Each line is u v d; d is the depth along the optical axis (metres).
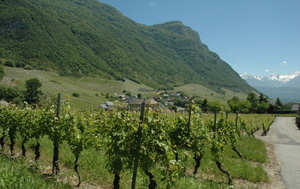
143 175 7.98
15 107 12.40
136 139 5.67
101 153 10.80
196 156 9.36
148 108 6.18
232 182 8.94
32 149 11.64
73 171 8.52
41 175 7.28
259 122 40.69
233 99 123.44
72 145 7.93
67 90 136.62
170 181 5.60
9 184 5.27
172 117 8.41
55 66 184.62
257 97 131.75
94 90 159.12
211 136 9.20
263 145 19.52
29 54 183.50
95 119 10.42
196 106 8.38
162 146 5.65
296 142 24.67
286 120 68.19
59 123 8.56
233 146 12.69
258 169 10.81
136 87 197.75
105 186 7.52
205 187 7.67
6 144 13.23
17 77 132.50
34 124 9.66
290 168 12.25
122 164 6.00
